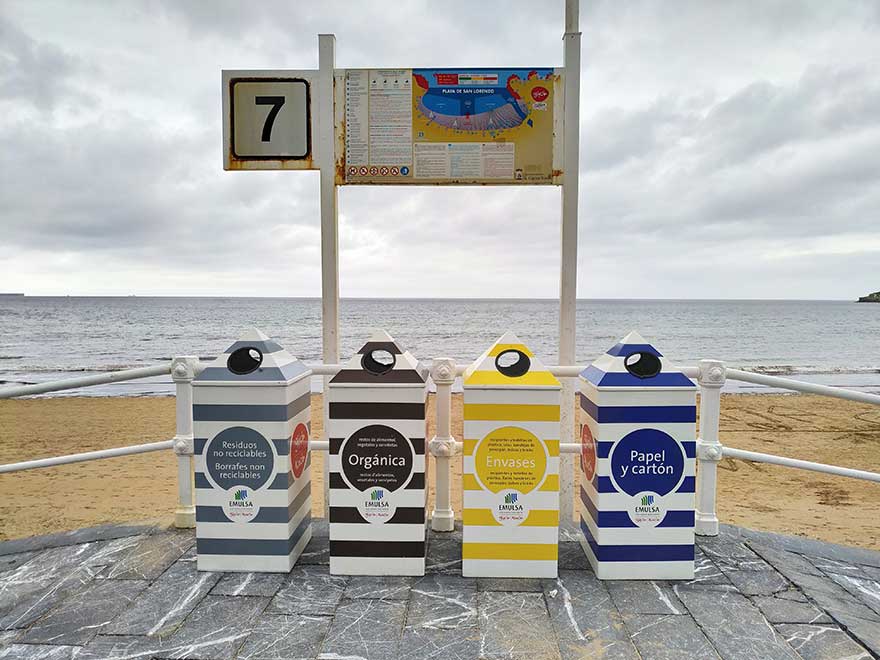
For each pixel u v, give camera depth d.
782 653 2.33
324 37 3.96
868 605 2.74
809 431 12.44
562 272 3.96
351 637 2.43
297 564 3.16
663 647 2.36
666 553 2.98
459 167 3.99
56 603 2.73
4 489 8.05
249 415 3.01
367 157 4.01
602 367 3.09
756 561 3.21
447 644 2.38
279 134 4.05
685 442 2.96
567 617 2.60
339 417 2.98
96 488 8.07
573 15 3.89
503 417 2.95
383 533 3.02
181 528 3.67
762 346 35.31
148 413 13.98
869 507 7.54
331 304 4.04
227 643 2.39
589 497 3.19
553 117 3.95
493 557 3.00
